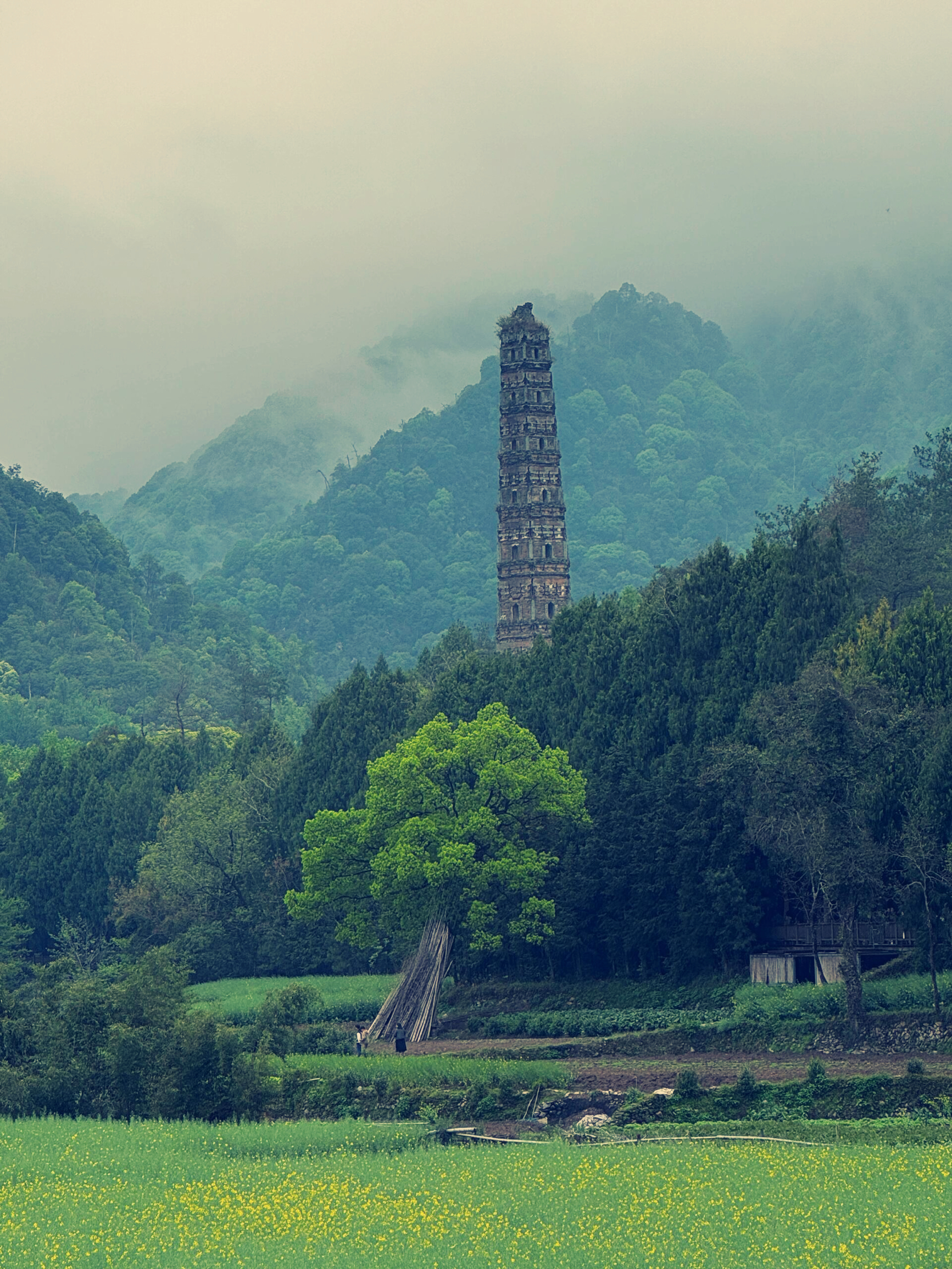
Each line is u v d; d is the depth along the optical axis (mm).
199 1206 59500
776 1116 73312
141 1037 84562
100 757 179375
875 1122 70062
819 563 118812
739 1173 59594
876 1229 51469
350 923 115500
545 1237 52656
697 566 132250
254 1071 84250
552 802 112812
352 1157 67750
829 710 91750
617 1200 56844
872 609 137250
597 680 127875
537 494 195750
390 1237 53844
